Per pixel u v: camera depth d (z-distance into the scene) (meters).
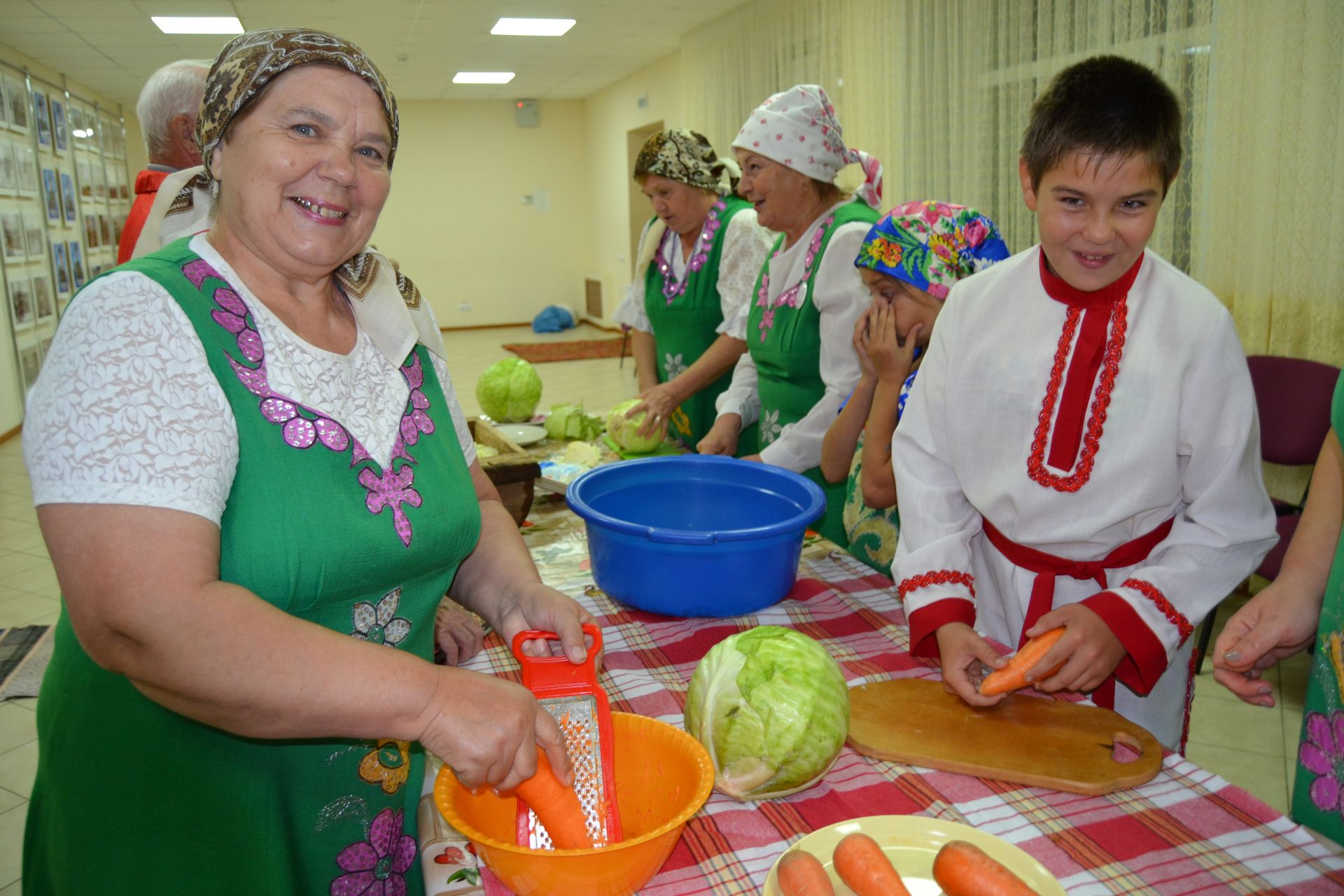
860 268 1.57
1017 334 1.21
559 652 1.03
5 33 6.68
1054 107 1.06
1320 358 3.30
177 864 0.92
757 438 2.43
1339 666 0.98
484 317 12.45
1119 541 1.22
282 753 0.93
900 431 1.35
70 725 0.93
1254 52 3.40
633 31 7.97
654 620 1.38
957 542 1.24
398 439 0.95
